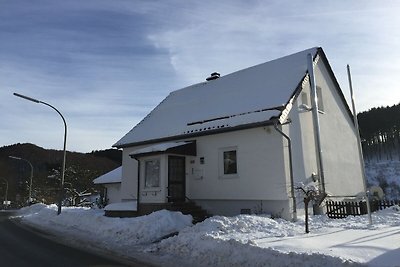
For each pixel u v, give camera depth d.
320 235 9.92
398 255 7.07
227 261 8.23
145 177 18.02
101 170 67.94
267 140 15.39
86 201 44.56
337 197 17.70
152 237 12.27
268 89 17.64
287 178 14.73
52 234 14.68
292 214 14.47
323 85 18.91
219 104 19.33
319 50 19.02
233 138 16.59
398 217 13.83
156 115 23.45
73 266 8.24
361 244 8.23
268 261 7.58
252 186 15.61
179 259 9.03
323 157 17.42
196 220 15.77
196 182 17.72
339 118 19.52
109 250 10.55
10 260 8.91
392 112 74.50
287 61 19.50
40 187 58.78
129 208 18.28
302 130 16.44
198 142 18.00
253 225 11.59
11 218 25.23
